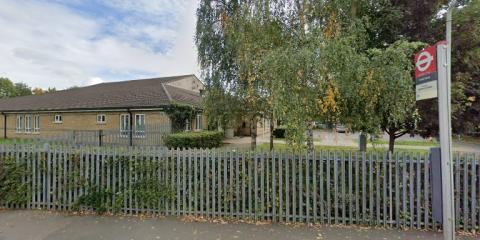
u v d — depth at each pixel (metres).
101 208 4.86
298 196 4.55
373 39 7.34
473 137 21.47
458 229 4.14
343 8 6.40
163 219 4.62
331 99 4.85
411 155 4.25
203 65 9.98
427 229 4.18
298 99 4.69
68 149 5.04
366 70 4.85
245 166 4.69
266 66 4.91
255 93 7.44
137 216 4.75
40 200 5.09
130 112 19.11
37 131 23.44
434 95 2.98
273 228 4.25
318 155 4.50
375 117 5.16
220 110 9.92
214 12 9.63
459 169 4.16
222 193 4.74
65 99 24.22
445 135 2.94
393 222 4.30
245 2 7.59
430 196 4.21
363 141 6.64
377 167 4.35
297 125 4.67
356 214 4.38
